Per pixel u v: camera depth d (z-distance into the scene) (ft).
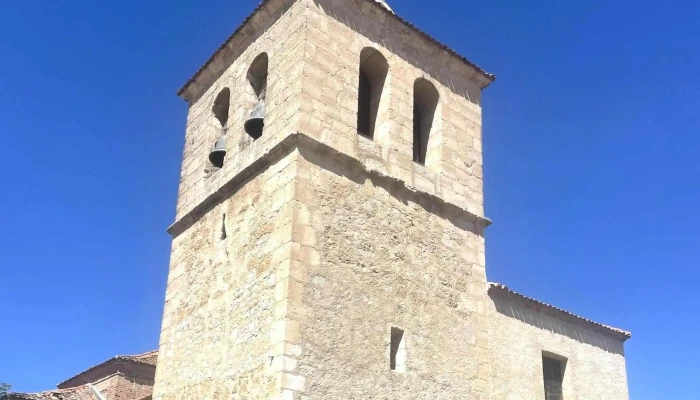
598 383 64.85
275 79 54.29
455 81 62.90
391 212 52.26
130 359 97.19
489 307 56.75
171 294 58.44
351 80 53.83
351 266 47.96
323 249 46.88
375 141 55.06
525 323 59.67
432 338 51.08
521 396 55.98
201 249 56.44
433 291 52.70
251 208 51.37
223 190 55.26
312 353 43.57
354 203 50.06
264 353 44.16
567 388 61.93
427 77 60.18
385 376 46.83
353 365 45.32
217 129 62.90
